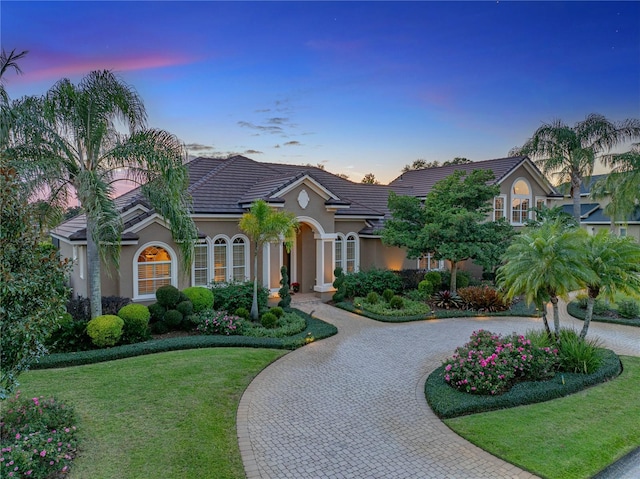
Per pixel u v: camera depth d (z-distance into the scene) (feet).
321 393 34.71
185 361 40.57
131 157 48.55
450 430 28.17
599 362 38.55
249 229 55.98
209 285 65.87
